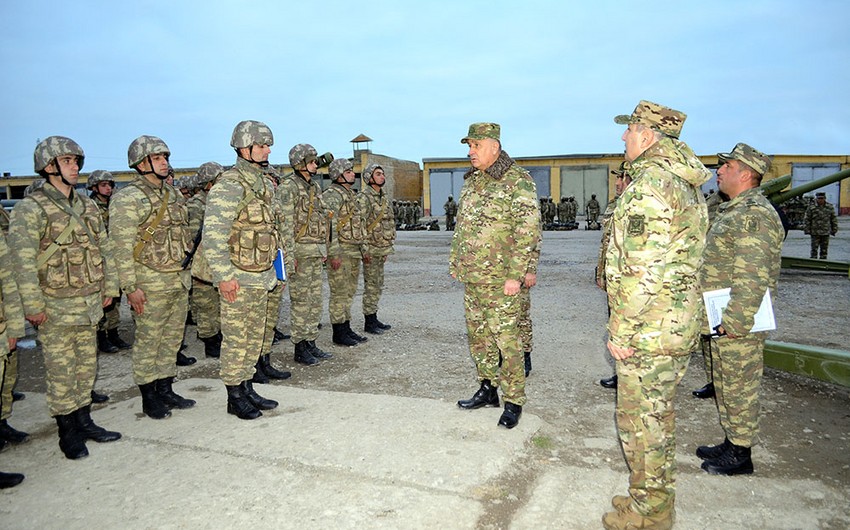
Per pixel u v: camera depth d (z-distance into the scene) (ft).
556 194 119.55
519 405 12.42
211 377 17.72
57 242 11.46
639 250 7.59
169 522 9.05
